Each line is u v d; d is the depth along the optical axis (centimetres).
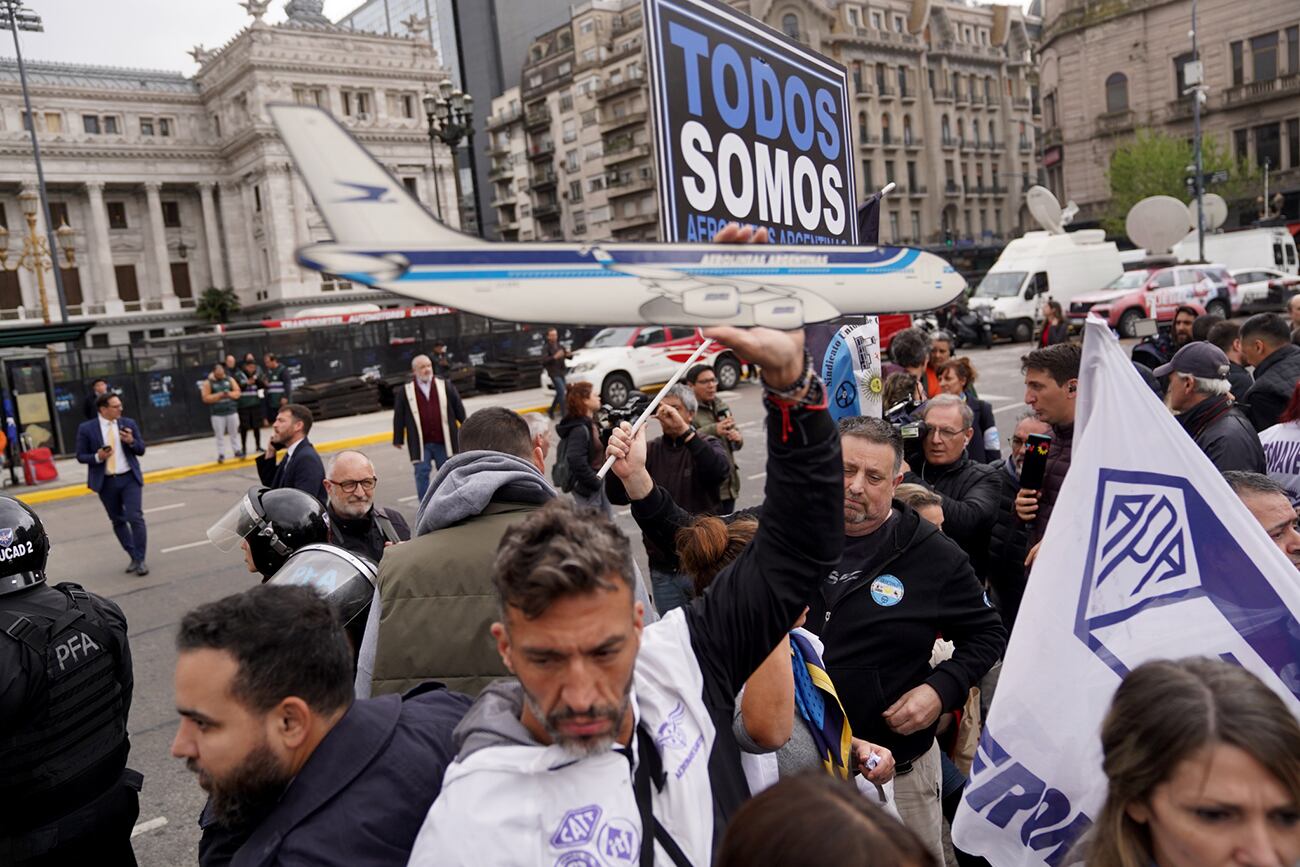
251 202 6125
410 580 212
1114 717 144
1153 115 5097
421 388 1019
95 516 1266
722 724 155
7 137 5616
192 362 2188
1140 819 140
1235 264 3114
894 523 262
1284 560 200
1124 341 2330
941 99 6625
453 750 154
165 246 6284
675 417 484
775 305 114
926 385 719
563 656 116
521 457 269
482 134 8594
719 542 236
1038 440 327
